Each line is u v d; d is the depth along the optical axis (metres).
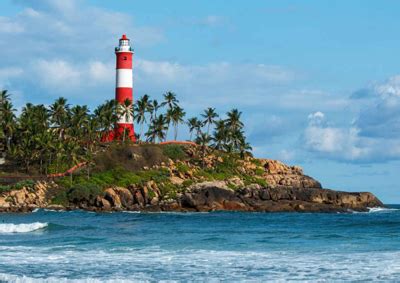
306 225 84.81
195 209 134.12
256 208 137.38
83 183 138.00
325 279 34.62
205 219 101.75
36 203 130.12
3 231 67.44
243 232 69.06
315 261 41.38
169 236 61.91
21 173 145.50
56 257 43.38
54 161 149.62
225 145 170.25
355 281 34.00
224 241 55.75
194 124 180.12
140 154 154.88
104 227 76.00
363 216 120.38
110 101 164.12
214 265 39.91
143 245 51.84
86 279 33.91
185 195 137.50
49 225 70.38
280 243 54.09
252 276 35.91
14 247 49.62
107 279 34.75
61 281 33.53
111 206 132.75
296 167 169.12
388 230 70.50
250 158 170.12
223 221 96.00
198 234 65.00
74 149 145.88
